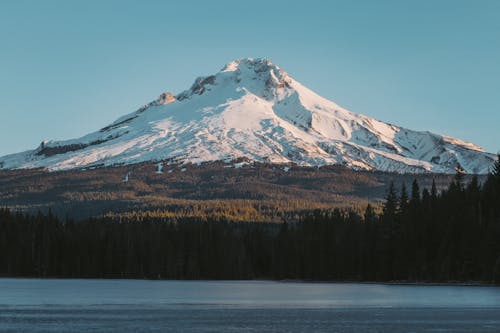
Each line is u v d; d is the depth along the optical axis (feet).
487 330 319.88
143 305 422.41
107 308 403.95
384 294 502.38
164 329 319.88
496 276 570.05
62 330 315.17
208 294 509.76
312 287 594.24
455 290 537.24
